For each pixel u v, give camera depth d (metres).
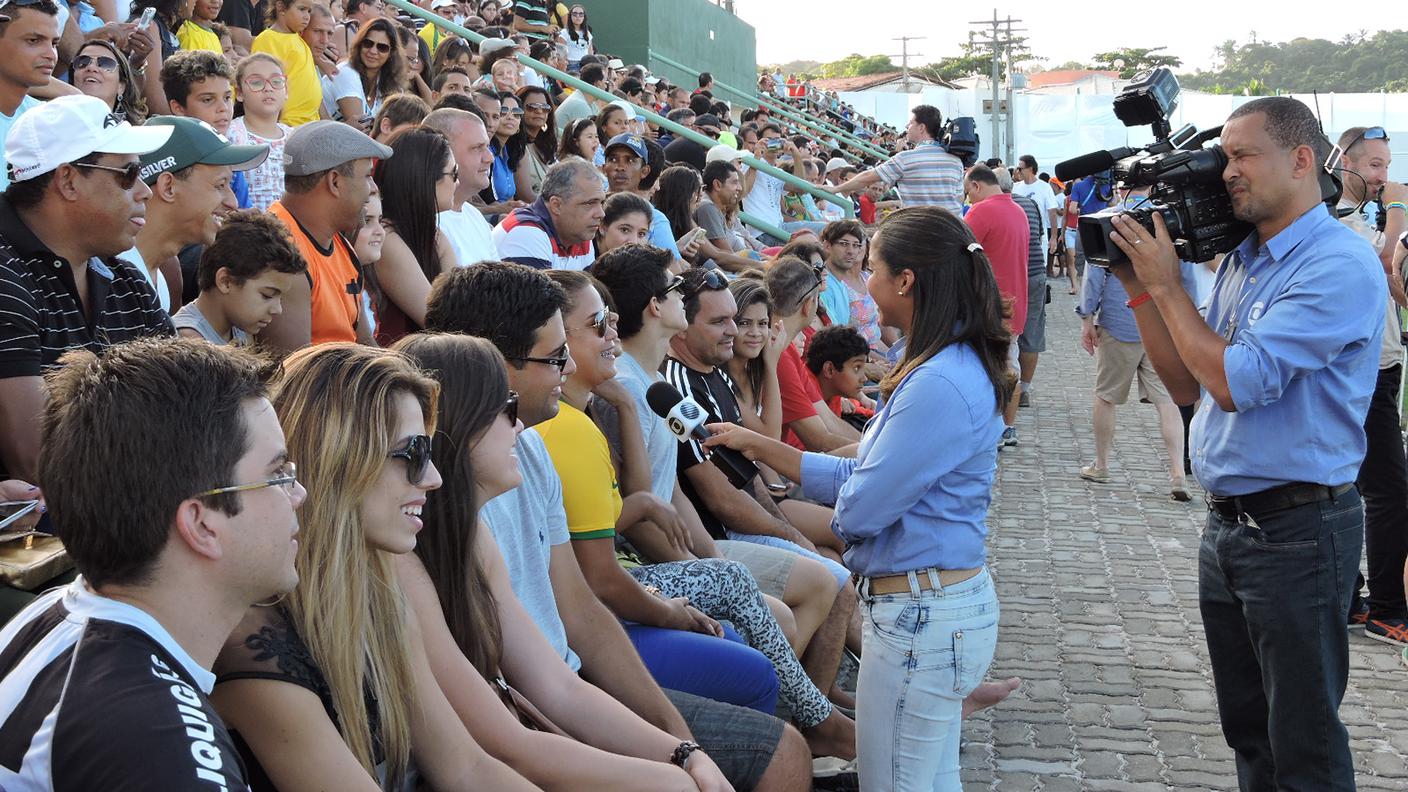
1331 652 3.31
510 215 5.64
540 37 13.28
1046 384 12.25
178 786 1.45
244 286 3.46
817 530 5.11
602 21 21.14
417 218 4.53
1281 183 3.21
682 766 2.72
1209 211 3.29
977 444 2.99
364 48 7.61
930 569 3.01
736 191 8.77
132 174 2.97
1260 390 3.17
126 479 1.56
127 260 3.27
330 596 2.04
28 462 2.81
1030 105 34.62
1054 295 19.91
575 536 3.38
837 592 4.33
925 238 3.01
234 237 3.43
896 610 3.04
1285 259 3.26
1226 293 3.51
